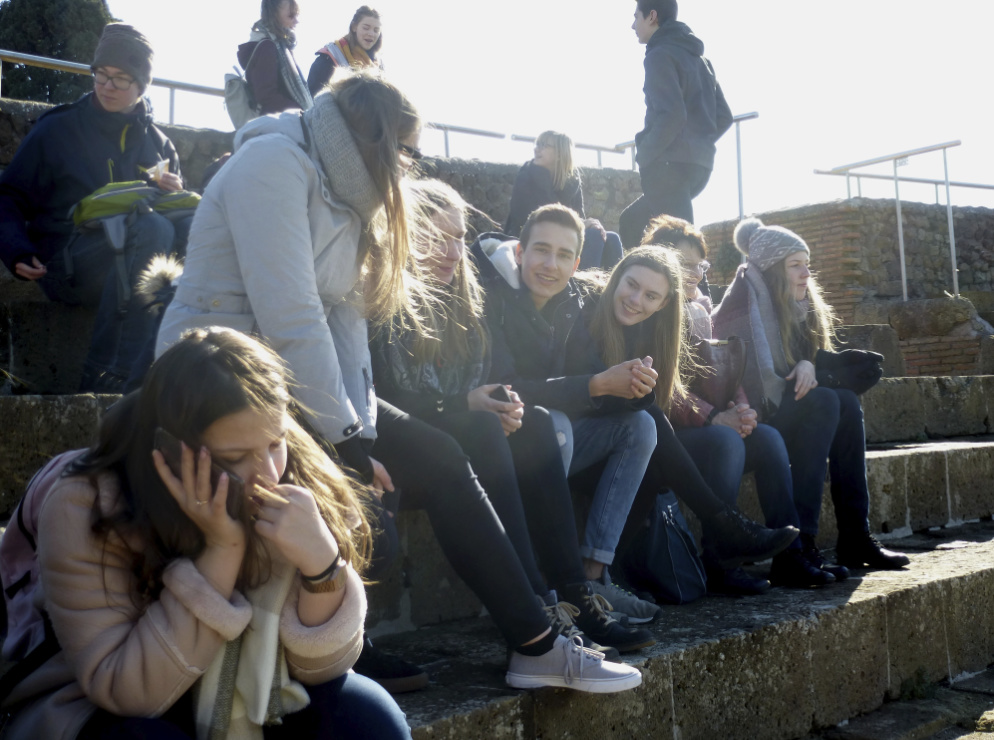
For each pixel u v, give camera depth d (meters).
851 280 9.25
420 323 2.56
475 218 6.83
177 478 1.42
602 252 5.13
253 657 1.46
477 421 2.42
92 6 11.15
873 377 3.72
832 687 2.89
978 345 8.21
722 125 5.73
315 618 1.50
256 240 2.02
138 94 3.75
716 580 3.33
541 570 2.66
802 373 3.69
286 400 1.48
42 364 3.66
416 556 2.80
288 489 1.48
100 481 1.42
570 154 5.40
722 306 3.97
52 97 10.89
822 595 3.16
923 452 4.60
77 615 1.39
